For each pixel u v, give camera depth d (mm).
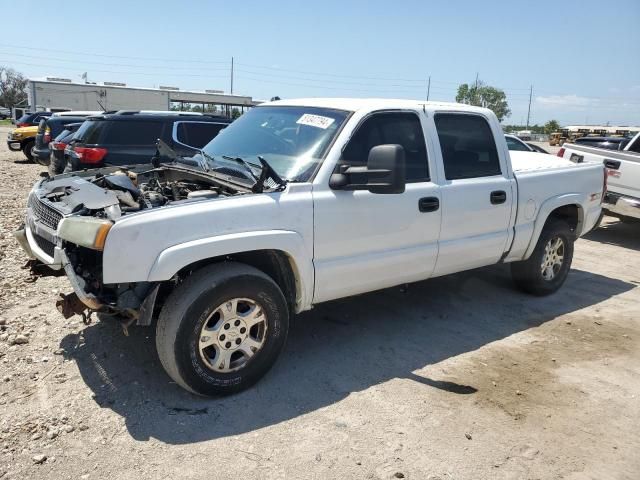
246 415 3326
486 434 3258
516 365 4188
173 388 3586
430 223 4355
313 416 3352
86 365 3834
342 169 3799
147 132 8656
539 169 5418
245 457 2941
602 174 6098
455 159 4621
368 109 4062
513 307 5438
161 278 3146
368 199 3939
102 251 3059
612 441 3262
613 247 8602
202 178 4074
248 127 4539
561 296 5875
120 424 3182
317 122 4082
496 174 4922
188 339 3258
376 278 4160
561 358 4348
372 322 4875
